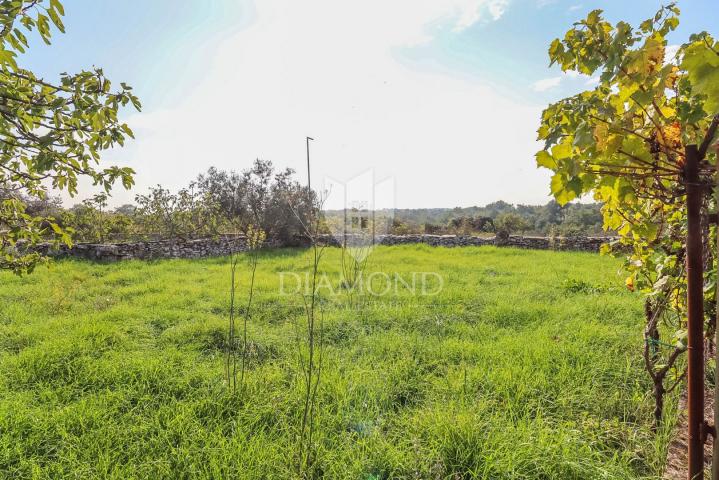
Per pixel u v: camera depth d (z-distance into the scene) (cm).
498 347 388
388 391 307
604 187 194
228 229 1548
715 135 140
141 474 218
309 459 225
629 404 285
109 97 175
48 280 768
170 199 1441
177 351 392
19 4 137
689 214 150
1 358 376
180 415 269
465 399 287
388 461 223
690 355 154
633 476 212
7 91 160
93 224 1335
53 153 176
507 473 210
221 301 599
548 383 306
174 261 1110
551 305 547
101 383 321
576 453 221
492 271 903
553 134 161
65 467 224
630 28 149
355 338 442
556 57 175
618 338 403
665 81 147
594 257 1172
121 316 513
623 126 149
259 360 382
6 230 246
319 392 297
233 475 214
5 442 238
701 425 153
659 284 232
